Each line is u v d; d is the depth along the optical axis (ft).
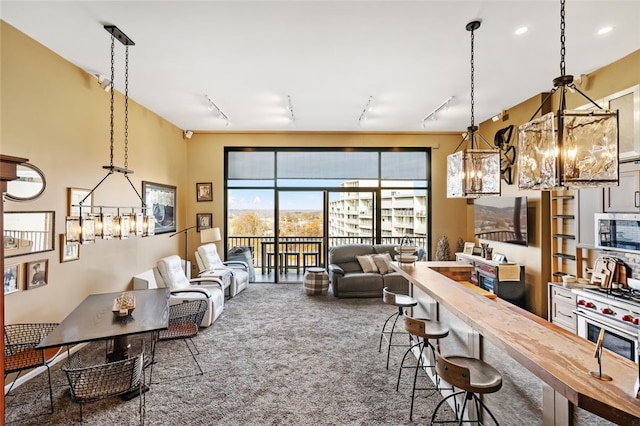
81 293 11.62
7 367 7.67
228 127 20.31
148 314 8.76
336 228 22.03
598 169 5.14
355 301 17.38
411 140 21.77
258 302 17.16
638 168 9.45
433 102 15.55
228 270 18.11
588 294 10.16
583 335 10.35
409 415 7.83
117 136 13.89
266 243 22.04
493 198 17.56
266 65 11.47
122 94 14.25
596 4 8.01
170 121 18.89
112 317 8.50
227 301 17.33
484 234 18.37
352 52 10.53
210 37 9.58
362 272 19.08
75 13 8.36
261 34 9.42
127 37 9.57
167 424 7.48
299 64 11.40
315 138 21.61
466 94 14.47
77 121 11.51
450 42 9.91
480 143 20.06
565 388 3.84
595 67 11.69
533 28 9.14
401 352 11.24
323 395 8.66
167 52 10.51
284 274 22.07
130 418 7.69
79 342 6.94
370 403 8.31
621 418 3.43
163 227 18.21
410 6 8.12
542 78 12.77
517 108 16.25
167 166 18.75
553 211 14.20
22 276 9.23
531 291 15.37
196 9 8.21
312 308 16.16
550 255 14.71
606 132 5.17
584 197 11.59
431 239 21.95
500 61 11.21
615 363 4.39
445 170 21.89
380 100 15.21
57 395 8.63
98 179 12.67
